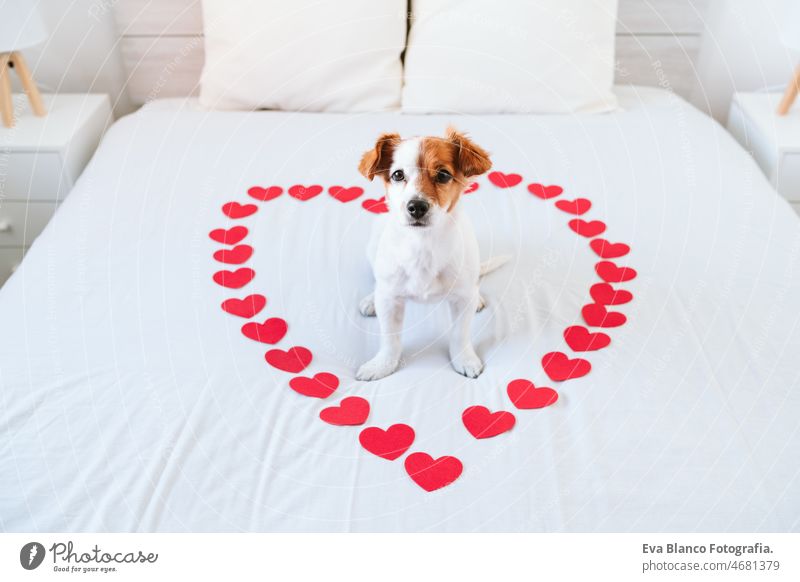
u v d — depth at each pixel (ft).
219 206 6.06
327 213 5.98
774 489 3.59
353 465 3.74
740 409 4.07
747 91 8.70
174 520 3.44
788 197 7.23
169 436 3.87
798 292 5.00
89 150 7.53
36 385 4.19
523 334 4.70
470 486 3.62
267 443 3.87
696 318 4.80
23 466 3.70
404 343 4.73
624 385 4.25
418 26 7.46
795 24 7.22
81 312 4.81
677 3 8.14
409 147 3.85
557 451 3.82
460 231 4.13
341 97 7.48
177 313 4.86
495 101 7.38
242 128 7.22
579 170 6.53
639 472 3.69
